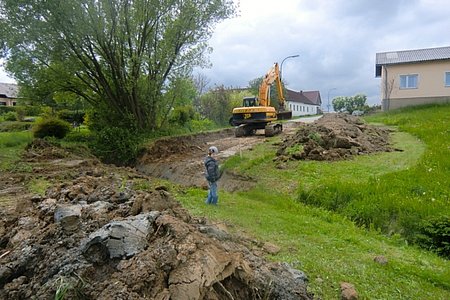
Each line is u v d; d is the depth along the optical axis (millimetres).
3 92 60781
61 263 3525
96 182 8648
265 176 11406
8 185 9766
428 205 7766
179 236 3627
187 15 20344
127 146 19141
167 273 3277
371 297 4539
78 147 18391
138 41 20438
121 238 3621
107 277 3354
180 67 21891
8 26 17609
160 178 15281
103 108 22141
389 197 8344
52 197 6199
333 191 9195
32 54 19078
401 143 14203
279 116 22062
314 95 79250
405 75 27891
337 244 6273
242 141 19062
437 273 5469
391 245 6801
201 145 19125
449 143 13016
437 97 27016
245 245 5344
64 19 17391
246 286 3695
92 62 20609
